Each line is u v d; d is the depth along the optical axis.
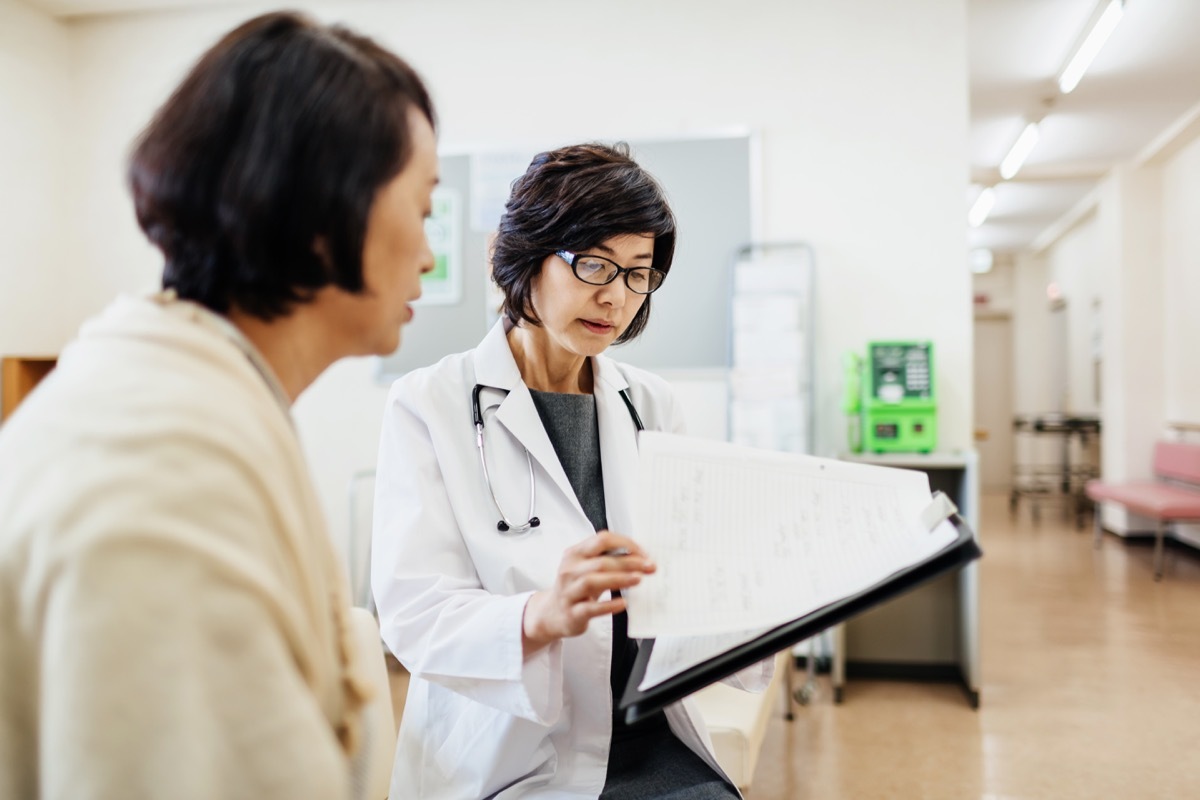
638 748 0.95
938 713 2.63
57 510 0.36
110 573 0.35
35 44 3.34
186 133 0.47
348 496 3.26
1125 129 4.95
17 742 0.38
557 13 3.18
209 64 0.48
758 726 1.43
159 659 0.36
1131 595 4.05
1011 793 2.08
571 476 1.04
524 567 0.90
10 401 3.20
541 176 0.93
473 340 3.20
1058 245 8.02
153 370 0.41
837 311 3.04
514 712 0.78
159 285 0.51
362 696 0.51
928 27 2.98
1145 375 5.50
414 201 0.53
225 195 0.46
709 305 3.10
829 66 3.04
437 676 0.81
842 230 3.03
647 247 0.94
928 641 2.97
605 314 0.94
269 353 0.52
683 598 0.66
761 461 0.80
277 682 0.39
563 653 0.90
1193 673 2.93
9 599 0.37
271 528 0.42
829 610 0.59
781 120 3.07
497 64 3.21
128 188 0.49
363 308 0.53
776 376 2.99
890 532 0.70
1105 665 3.04
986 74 4.12
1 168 3.22
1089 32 3.55
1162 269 5.48
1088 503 7.33
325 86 0.47
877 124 3.01
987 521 6.60
